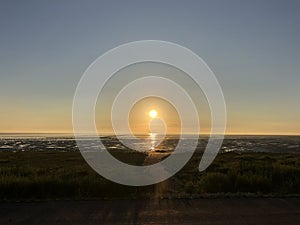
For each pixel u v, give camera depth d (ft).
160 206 33.78
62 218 29.35
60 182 44.19
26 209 32.42
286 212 31.83
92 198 37.27
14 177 48.70
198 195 38.73
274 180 58.18
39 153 174.70
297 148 290.56
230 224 27.81
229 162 109.60
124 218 29.45
